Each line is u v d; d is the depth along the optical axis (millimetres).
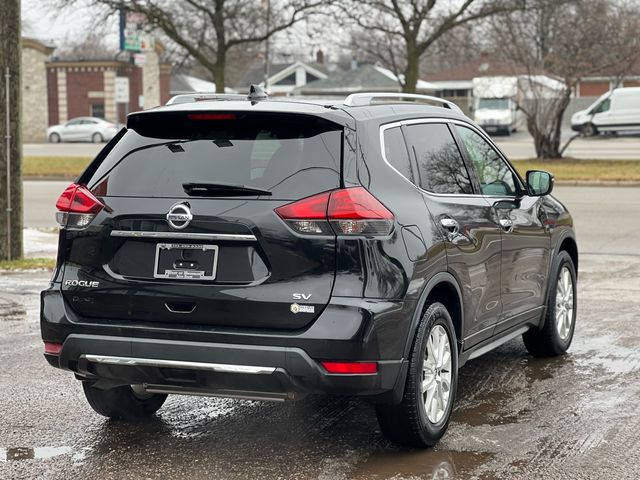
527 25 31734
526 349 7836
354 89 65062
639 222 16234
